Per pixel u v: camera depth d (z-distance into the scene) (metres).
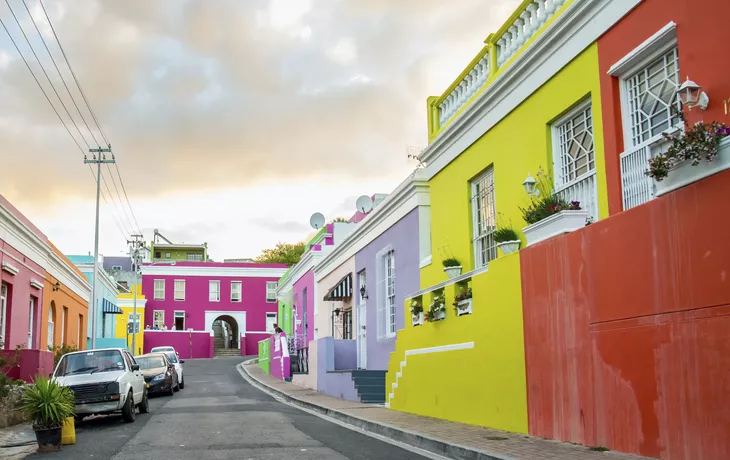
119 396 14.45
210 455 10.09
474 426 12.43
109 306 44.22
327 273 29.41
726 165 7.14
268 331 61.78
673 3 8.82
